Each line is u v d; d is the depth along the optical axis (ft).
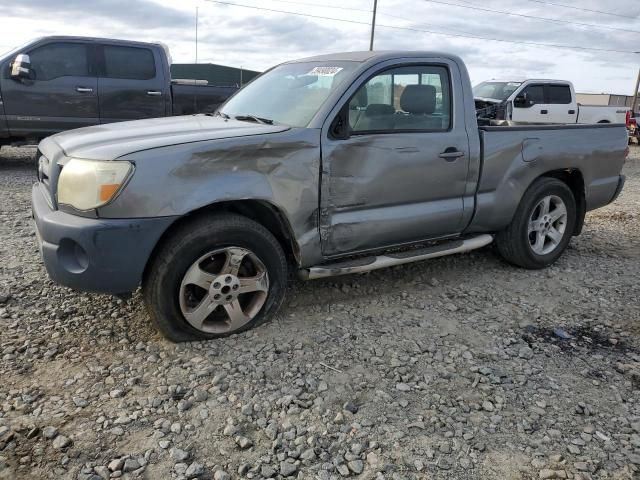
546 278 16.22
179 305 10.86
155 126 12.51
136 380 10.00
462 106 14.10
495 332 12.58
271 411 9.32
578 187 17.48
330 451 8.44
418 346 11.71
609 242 20.54
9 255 15.94
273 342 11.57
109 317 12.34
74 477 7.72
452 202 14.28
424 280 15.58
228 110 14.83
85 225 9.93
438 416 9.38
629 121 66.59
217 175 10.69
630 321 13.46
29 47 28.89
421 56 13.50
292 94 13.38
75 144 11.18
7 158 34.76
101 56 30.19
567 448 8.73
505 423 9.29
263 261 11.64
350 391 9.98
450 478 8.00
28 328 11.73
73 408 9.20
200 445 8.47
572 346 12.08
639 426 9.31
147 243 10.21
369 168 12.50
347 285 14.83
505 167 14.99
